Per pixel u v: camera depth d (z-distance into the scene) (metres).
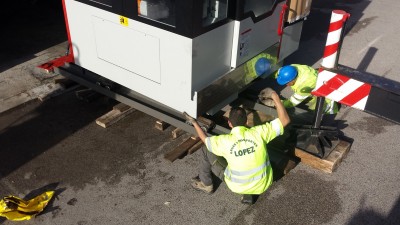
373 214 3.87
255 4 4.41
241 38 4.32
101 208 3.92
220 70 4.37
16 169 4.40
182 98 4.20
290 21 5.15
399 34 8.09
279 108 3.65
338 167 4.46
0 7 8.74
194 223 3.77
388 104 3.89
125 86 4.75
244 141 3.48
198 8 3.64
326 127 4.54
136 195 4.07
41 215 3.84
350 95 4.10
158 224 3.75
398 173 4.39
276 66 5.48
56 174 4.34
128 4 4.07
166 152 4.66
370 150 4.74
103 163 4.49
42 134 4.95
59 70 5.60
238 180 3.58
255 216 3.85
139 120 5.21
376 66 6.74
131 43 4.32
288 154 4.60
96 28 4.60
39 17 8.37
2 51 6.89
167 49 4.00
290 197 4.07
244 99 5.15
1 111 5.34
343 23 3.89
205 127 4.41
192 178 4.25
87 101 5.55
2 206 3.71
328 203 3.99
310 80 4.73
